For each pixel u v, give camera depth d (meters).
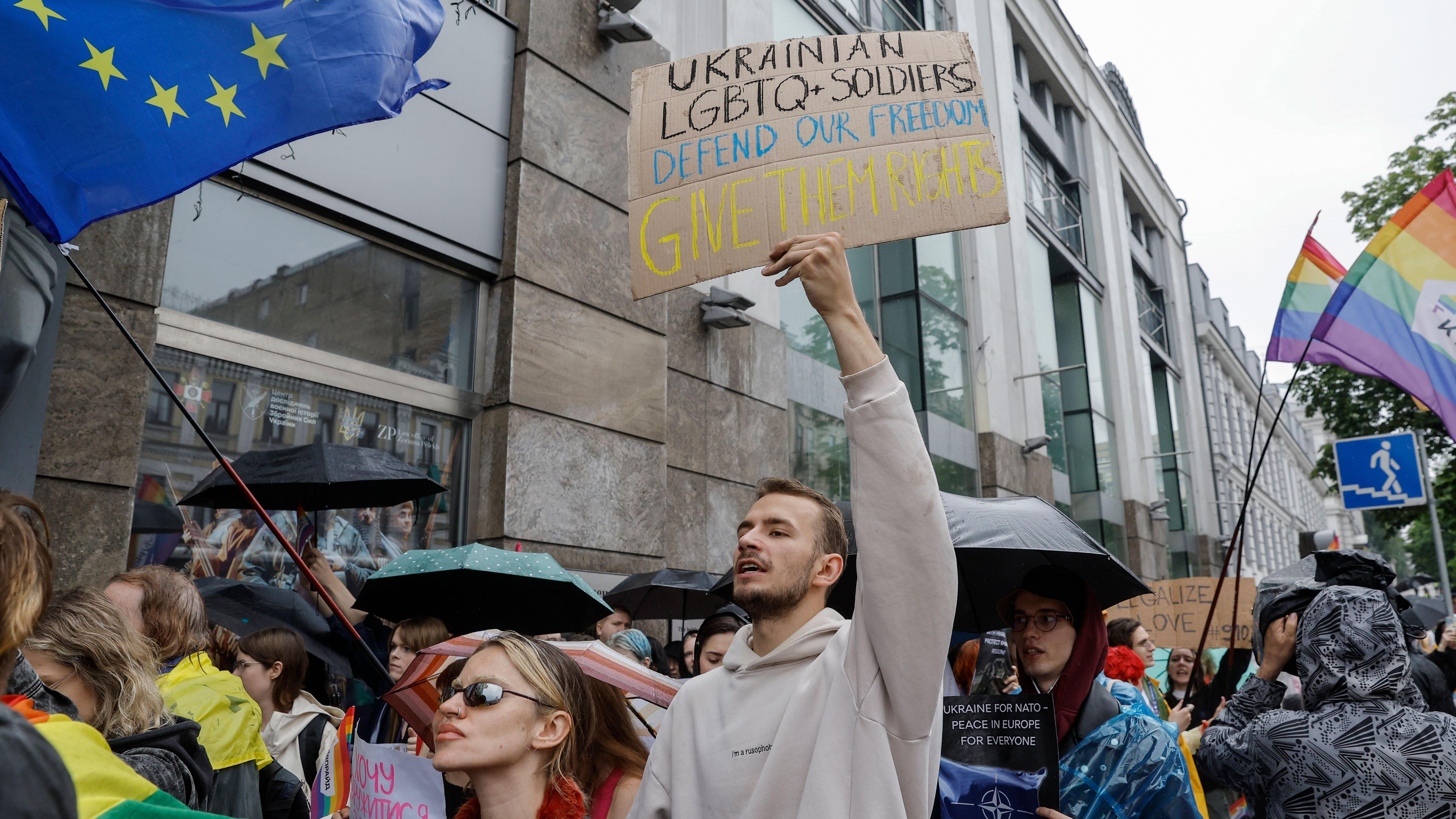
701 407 8.66
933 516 1.94
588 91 7.92
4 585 1.25
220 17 3.28
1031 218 17.03
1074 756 2.81
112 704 2.18
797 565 2.27
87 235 4.93
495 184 7.27
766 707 2.17
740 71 2.84
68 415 4.75
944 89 2.72
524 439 6.96
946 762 2.63
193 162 3.16
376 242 6.64
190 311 5.57
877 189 2.64
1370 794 2.70
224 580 4.32
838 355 2.04
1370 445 12.53
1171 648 7.35
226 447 5.68
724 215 2.69
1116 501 18.66
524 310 7.12
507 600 4.79
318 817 3.34
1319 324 5.21
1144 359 21.64
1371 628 2.85
